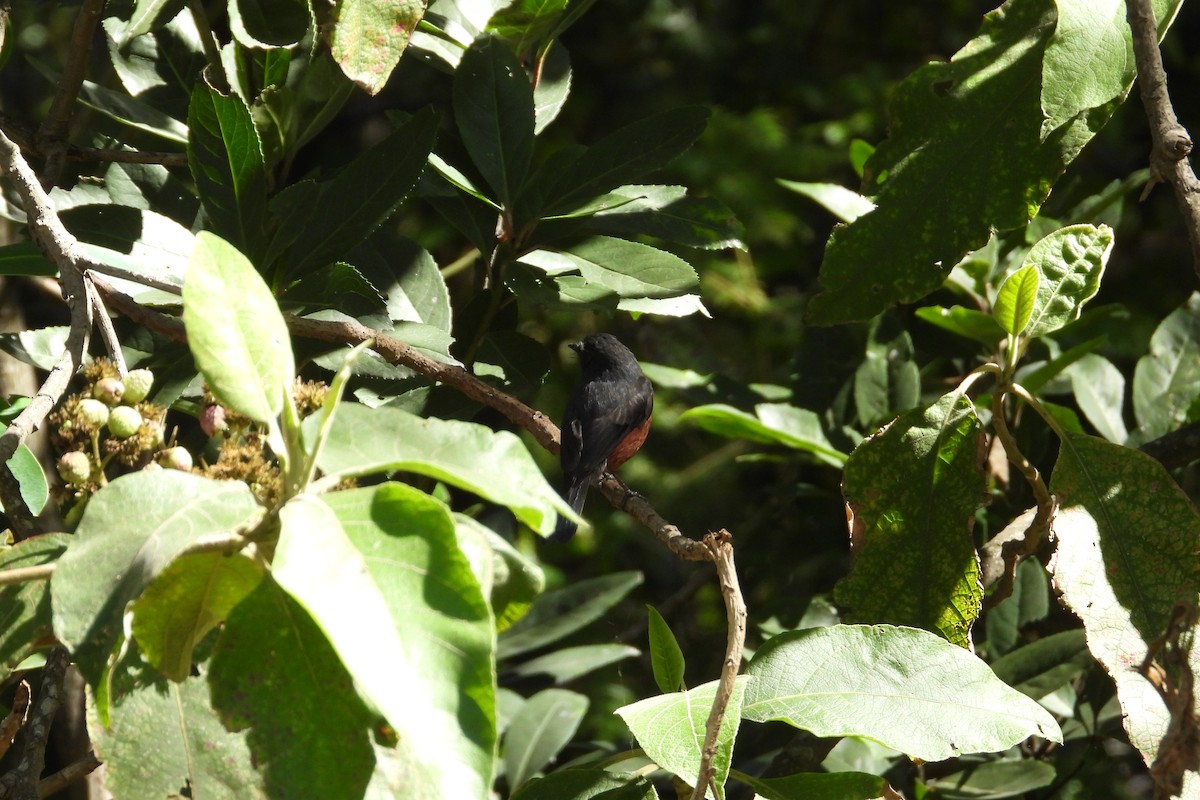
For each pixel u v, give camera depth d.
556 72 7.84
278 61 6.37
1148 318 14.62
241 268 3.29
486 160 6.64
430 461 3.06
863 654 4.45
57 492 4.41
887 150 5.53
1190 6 15.26
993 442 8.02
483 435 3.17
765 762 7.91
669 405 15.34
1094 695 7.82
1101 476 5.13
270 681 3.25
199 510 3.09
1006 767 7.41
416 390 6.62
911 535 5.34
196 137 5.32
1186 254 14.93
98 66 10.11
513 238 6.76
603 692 11.27
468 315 6.87
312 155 12.18
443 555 2.90
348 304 5.91
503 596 3.65
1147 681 4.79
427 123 5.76
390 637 2.79
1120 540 5.04
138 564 2.94
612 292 6.45
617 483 9.89
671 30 15.58
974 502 5.30
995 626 8.23
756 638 8.41
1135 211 14.88
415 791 3.53
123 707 3.63
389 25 5.05
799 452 8.84
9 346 5.82
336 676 3.25
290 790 3.20
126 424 4.29
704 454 15.59
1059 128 5.28
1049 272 5.44
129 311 5.11
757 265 15.14
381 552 2.90
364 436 3.18
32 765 4.54
